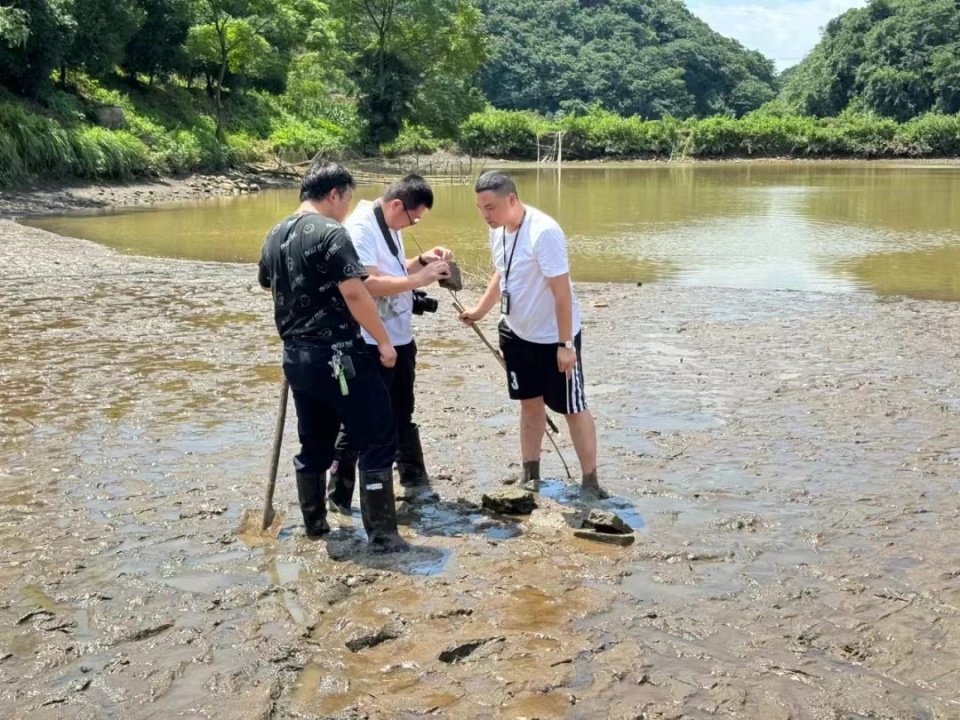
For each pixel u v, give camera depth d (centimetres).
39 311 1075
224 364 825
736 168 5997
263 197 3144
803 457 577
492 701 323
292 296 447
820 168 5975
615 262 1538
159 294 1201
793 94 12569
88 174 3002
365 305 438
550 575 420
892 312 1071
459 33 5622
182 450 592
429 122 5681
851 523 475
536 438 538
